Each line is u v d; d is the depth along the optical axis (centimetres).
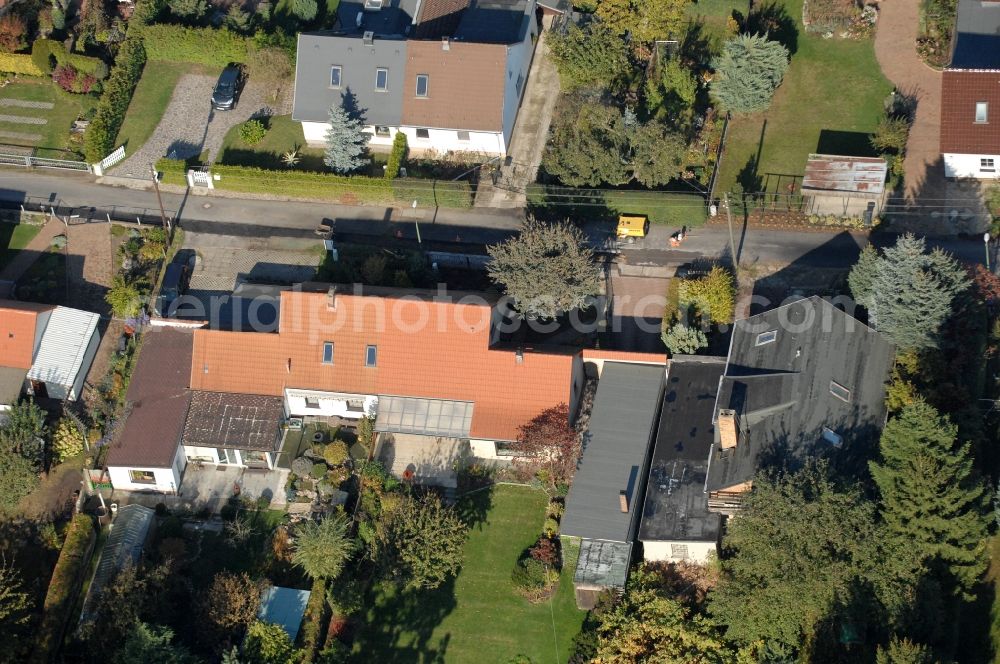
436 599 8288
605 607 8000
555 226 8975
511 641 8100
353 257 9562
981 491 7619
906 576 7544
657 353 8944
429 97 9912
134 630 7631
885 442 7806
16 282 9650
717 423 8225
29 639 7931
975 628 7800
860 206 9519
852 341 8469
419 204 9900
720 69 9869
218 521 8606
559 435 8400
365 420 8831
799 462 7975
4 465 8475
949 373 8344
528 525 8531
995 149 9369
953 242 9331
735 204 9544
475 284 9525
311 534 8112
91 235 9881
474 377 8719
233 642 7894
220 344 8962
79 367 9062
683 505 8144
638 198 9531
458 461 8800
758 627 7675
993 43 9938
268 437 8750
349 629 8119
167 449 8675
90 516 8444
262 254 9762
